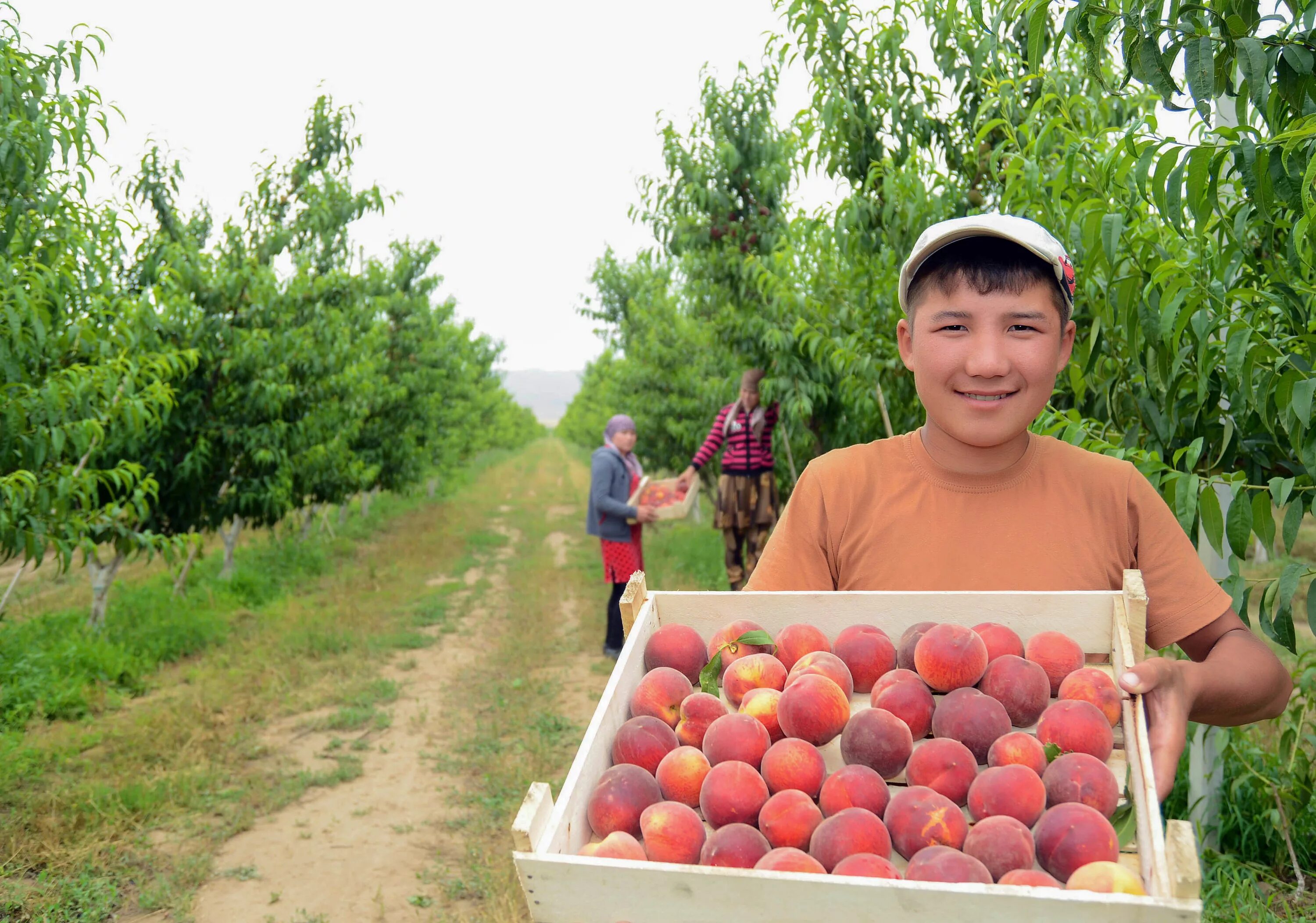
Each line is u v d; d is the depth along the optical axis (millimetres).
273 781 5066
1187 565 1389
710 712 1131
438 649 8039
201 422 8289
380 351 14961
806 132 5035
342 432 12094
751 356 7832
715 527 7824
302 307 9656
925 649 1153
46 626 7688
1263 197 1619
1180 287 1923
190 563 10062
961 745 1034
